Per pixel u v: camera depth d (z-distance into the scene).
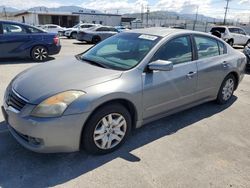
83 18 51.38
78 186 2.59
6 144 3.26
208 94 4.46
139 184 2.66
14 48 8.59
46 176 2.72
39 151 2.76
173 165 3.01
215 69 4.39
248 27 35.47
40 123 2.63
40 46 9.06
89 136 2.91
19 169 2.81
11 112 2.83
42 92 2.79
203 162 3.10
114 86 2.98
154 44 3.58
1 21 8.30
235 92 6.04
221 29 18.58
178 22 51.47
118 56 3.65
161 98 3.55
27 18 49.84
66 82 2.93
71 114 2.69
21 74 3.50
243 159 3.21
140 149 3.30
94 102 2.79
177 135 3.73
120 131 3.21
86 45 16.97
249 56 8.34
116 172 2.83
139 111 3.32
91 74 3.12
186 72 3.83
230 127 4.09
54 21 49.94
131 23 49.34
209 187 2.68
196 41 4.13
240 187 2.71
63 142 2.75
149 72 3.38
